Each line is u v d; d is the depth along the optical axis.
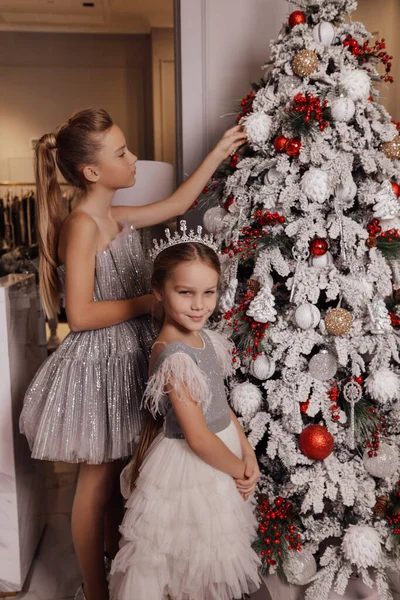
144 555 1.29
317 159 1.44
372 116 1.50
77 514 1.65
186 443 1.35
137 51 5.92
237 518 1.34
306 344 1.48
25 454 1.98
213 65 2.34
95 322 1.53
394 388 1.46
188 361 1.29
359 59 1.56
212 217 1.71
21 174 5.44
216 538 1.28
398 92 3.43
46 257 1.66
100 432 1.54
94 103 5.98
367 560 1.45
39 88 5.94
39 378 1.61
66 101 5.98
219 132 2.38
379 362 1.51
